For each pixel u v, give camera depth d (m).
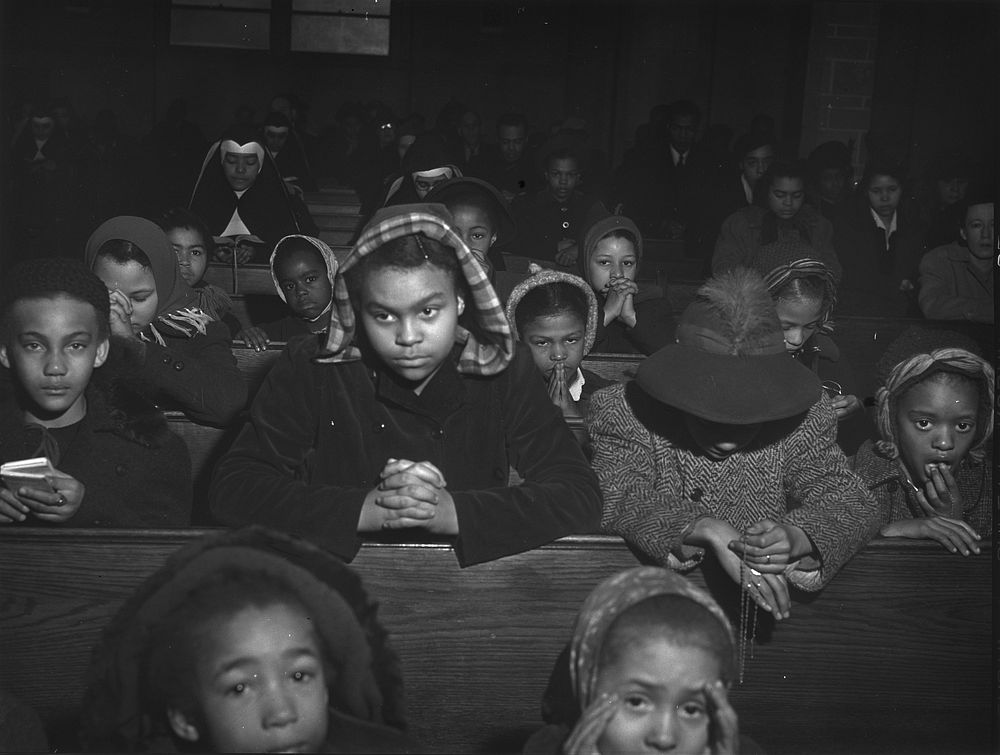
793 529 2.12
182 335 3.46
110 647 1.47
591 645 1.55
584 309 3.47
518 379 2.24
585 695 1.55
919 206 7.26
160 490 2.48
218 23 15.33
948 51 9.41
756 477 2.26
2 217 8.55
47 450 2.37
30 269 2.31
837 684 2.22
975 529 2.59
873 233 6.91
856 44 10.63
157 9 14.93
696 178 8.59
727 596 2.19
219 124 15.46
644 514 2.15
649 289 4.77
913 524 2.27
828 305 3.38
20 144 9.00
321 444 2.21
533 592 2.14
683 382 2.12
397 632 2.12
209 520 3.23
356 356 2.18
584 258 4.68
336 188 11.46
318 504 2.06
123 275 3.37
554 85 15.23
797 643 2.21
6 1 13.62
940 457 2.54
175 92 15.25
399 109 15.51
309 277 4.33
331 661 1.54
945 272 5.77
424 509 2.03
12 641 2.07
